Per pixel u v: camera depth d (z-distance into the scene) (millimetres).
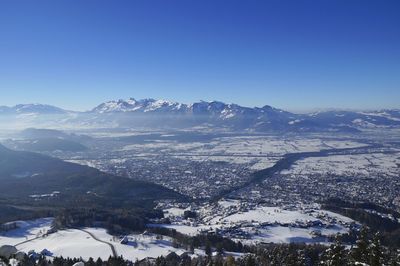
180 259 161750
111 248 186250
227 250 191125
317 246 172625
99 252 180750
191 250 186125
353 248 68312
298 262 110438
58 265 142625
